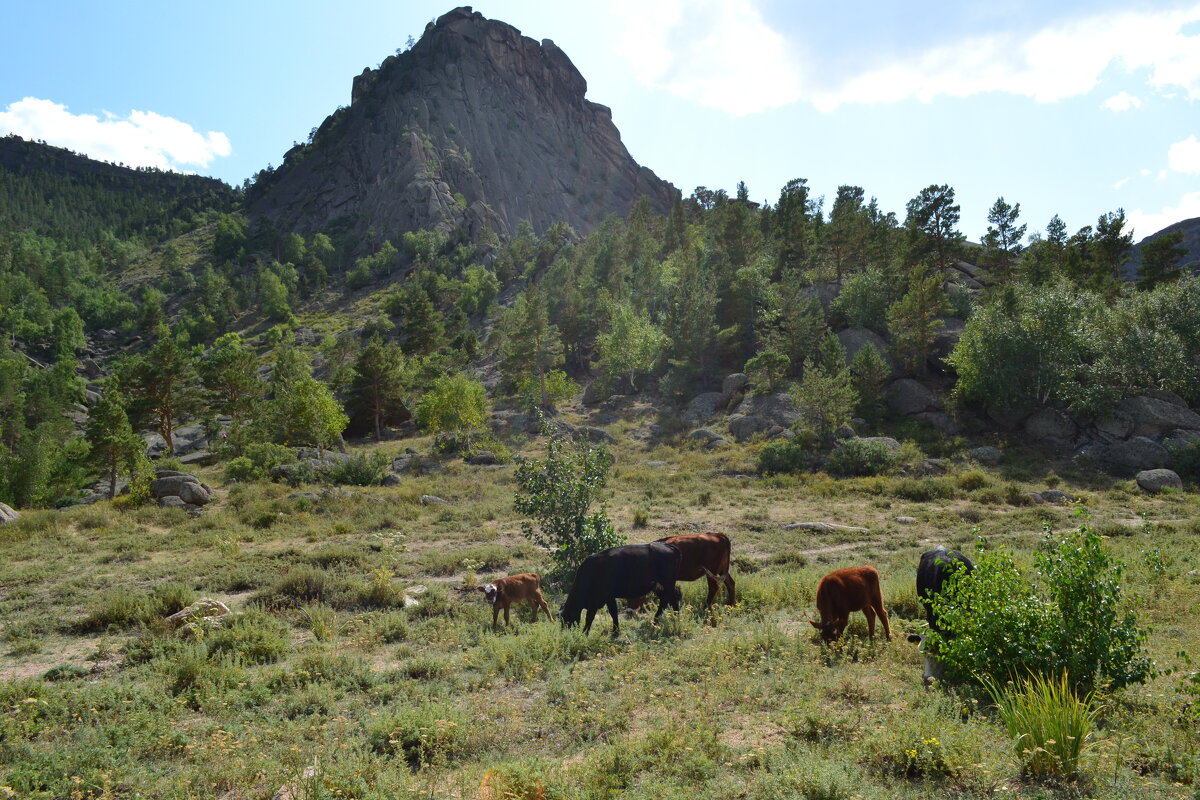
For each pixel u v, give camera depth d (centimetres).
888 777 546
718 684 798
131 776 643
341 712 830
